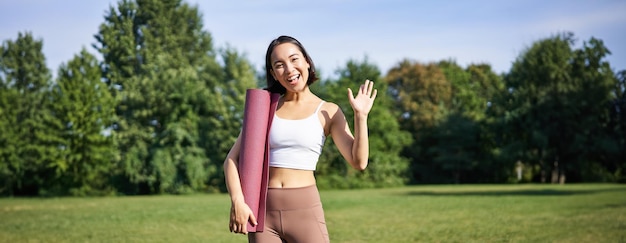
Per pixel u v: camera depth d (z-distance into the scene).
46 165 41.50
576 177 52.25
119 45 53.25
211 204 24.50
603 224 12.72
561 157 50.97
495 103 53.09
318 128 3.63
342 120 3.67
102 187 44.41
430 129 57.06
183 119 45.16
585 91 49.47
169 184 43.41
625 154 50.06
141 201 28.59
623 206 18.09
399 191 37.00
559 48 50.47
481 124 54.72
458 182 55.94
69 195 42.72
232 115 46.12
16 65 58.94
